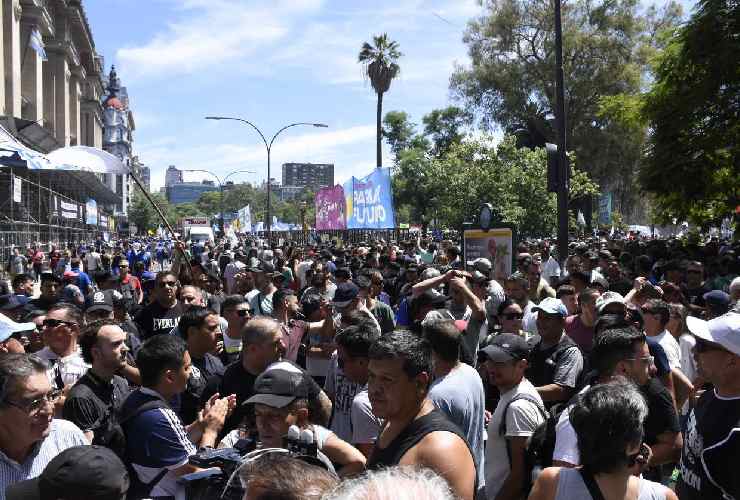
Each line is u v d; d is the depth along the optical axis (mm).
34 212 37375
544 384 5629
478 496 4266
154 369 3955
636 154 39656
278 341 4895
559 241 13922
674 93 18391
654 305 6254
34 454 3535
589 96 40219
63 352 5465
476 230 11203
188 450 3750
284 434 3430
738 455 3365
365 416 4293
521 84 41781
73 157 9766
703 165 18031
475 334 6328
